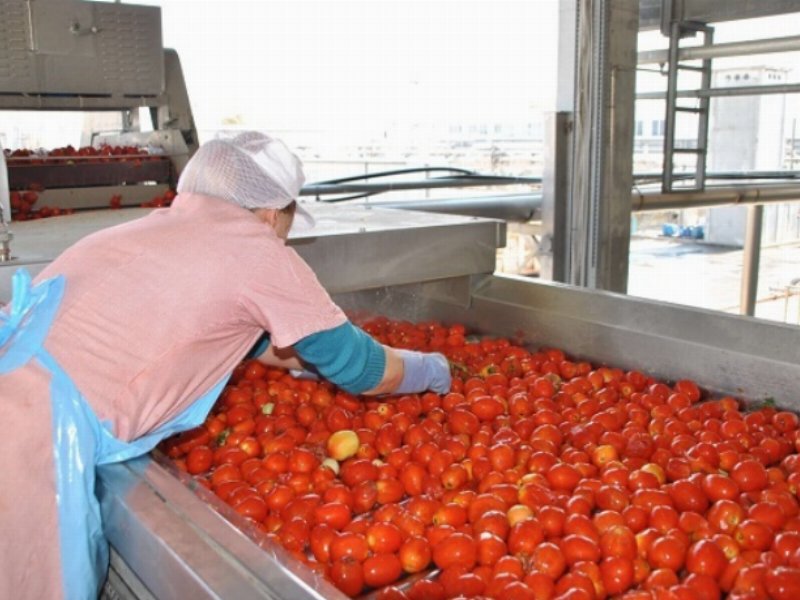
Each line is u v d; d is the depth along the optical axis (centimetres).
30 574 152
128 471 159
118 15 419
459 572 154
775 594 140
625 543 157
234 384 265
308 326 169
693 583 146
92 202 404
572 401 252
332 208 372
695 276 1048
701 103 611
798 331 238
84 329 158
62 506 152
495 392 255
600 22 501
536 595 145
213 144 177
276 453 206
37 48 398
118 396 157
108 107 432
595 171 520
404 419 230
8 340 158
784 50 529
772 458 209
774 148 1005
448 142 1332
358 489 189
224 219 169
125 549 147
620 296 289
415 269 295
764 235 1171
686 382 252
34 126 584
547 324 301
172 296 160
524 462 203
